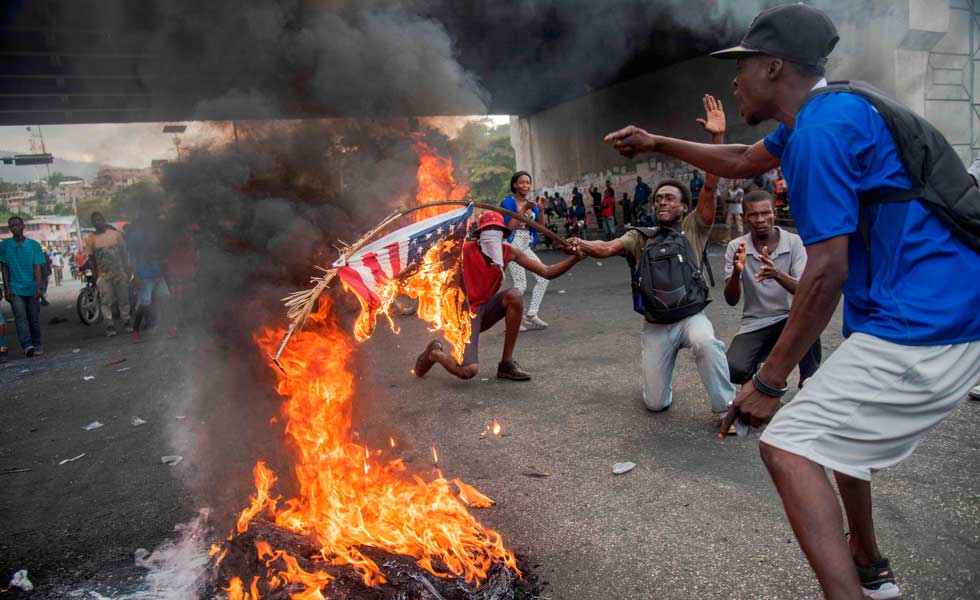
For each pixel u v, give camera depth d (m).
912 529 2.54
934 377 1.55
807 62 1.75
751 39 1.80
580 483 3.21
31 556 2.86
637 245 4.10
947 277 1.56
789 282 3.50
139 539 2.94
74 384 6.57
